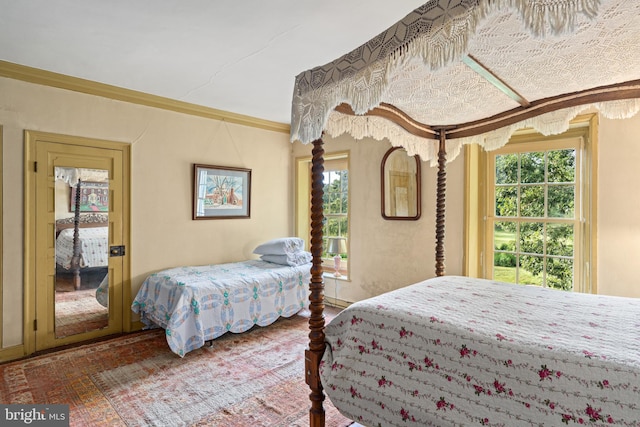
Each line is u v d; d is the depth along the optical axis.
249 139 4.61
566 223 2.92
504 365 1.33
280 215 4.99
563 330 1.47
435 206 3.56
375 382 1.64
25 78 2.93
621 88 1.95
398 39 1.33
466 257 3.30
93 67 2.91
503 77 1.85
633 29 1.34
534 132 3.08
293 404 2.26
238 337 3.45
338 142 4.52
